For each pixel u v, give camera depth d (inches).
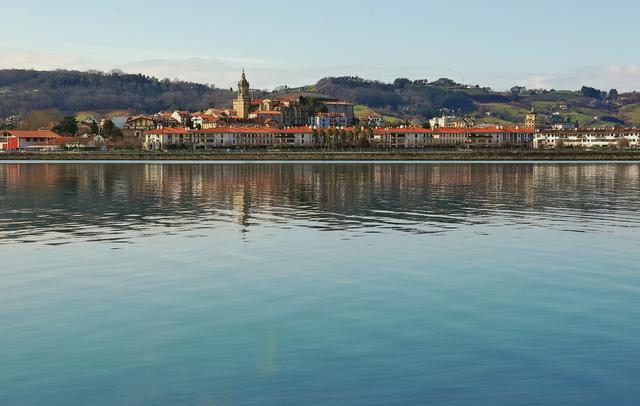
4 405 770.2
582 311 1134.4
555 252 1727.4
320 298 1228.5
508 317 1099.3
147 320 1084.5
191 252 1721.2
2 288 1304.1
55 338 994.1
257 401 780.6
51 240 1921.8
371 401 780.6
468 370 867.4
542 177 5492.1
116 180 4901.6
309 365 885.8
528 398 787.4
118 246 1814.7
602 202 3193.9
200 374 856.9
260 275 1432.1
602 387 815.1
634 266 1531.7
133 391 806.5
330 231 2127.2
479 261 1596.9
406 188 4124.0
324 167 7490.2
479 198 3403.1
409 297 1236.5
